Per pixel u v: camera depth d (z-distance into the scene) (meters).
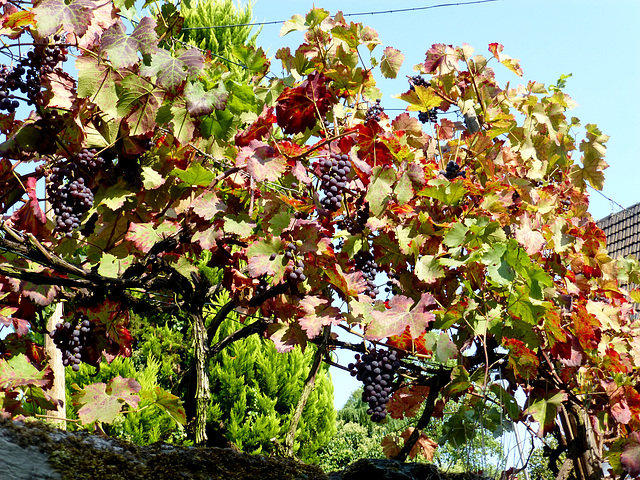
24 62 3.22
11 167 3.53
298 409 3.26
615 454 3.84
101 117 3.42
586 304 4.22
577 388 4.12
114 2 3.50
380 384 3.43
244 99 3.62
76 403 3.07
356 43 3.95
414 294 3.80
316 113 3.71
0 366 3.81
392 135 3.45
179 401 3.09
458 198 3.73
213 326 3.65
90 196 3.41
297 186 3.60
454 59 4.80
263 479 2.65
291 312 3.33
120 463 2.35
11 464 2.08
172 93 3.27
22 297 4.00
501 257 3.49
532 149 4.93
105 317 3.97
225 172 3.49
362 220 3.59
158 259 3.54
